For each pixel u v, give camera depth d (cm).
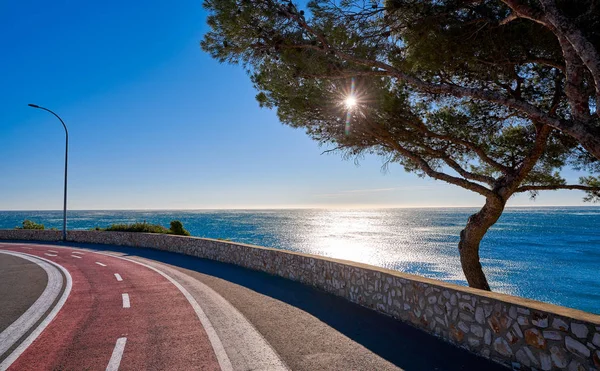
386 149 954
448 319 502
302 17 642
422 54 672
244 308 717
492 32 640
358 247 4578
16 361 458
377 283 670
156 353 478
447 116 919
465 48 666
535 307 387
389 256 3719
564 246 4959
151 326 603
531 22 607
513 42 653
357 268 733
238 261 1343
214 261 1489
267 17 636
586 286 2427
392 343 500
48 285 999
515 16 521
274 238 6003
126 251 1977
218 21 646
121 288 945
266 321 624
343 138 897
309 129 942
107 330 584
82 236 2684
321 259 873
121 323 623
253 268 1232
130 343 520
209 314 675
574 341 343
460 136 939
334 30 645
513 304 409
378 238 6016
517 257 3878
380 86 754
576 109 496
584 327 335
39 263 1479
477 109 898
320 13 637
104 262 1504
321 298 786
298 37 659
